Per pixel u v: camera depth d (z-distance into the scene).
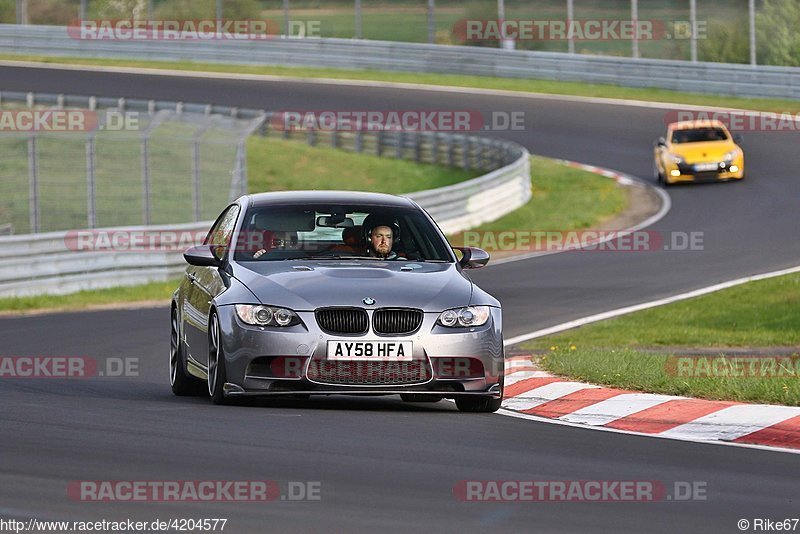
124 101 151.62
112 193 116.25
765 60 160.25
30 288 71.88
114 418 29.56
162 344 50.69
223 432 27.39
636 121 146.00
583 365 38.75
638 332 52.22
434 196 97.12
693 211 101.62
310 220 34.94
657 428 30.34
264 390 30.97
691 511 20.77
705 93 157.38
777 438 28.41
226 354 31.44
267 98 164.75
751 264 76.31
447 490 21.84
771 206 100.81
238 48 192.38
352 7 193.38
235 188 94.62
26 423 28.70
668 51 171.25
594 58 167.50
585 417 32.19
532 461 25.00
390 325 31.12
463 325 31.55
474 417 31.44
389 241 34.47
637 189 115.62
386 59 182.75
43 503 20.11
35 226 82.25
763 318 55.44
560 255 85.19
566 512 20.45
